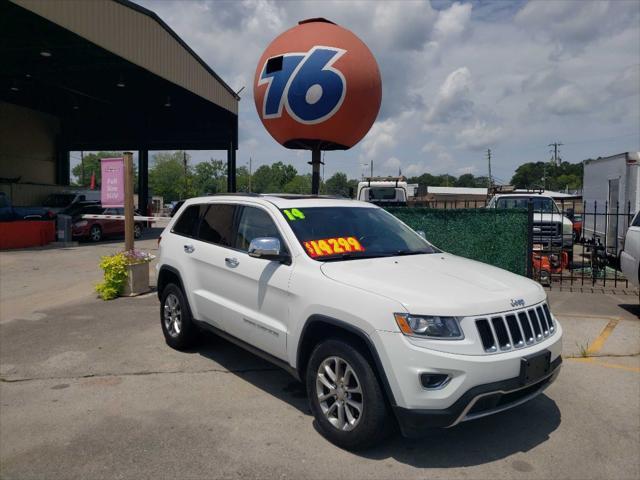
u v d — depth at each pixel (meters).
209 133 30.98
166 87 24.48
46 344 6.40
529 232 9.92
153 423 4.24
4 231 17.55
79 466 3.60
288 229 4.53
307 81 8.80
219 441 3.92
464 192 52.84
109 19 17.58
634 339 6.49
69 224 18.95
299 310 4.09
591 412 4.43
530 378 3.55
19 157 30.97
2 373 5.42
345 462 3.60
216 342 6.40
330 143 9.39
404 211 10.15
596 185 15.55
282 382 5.12
